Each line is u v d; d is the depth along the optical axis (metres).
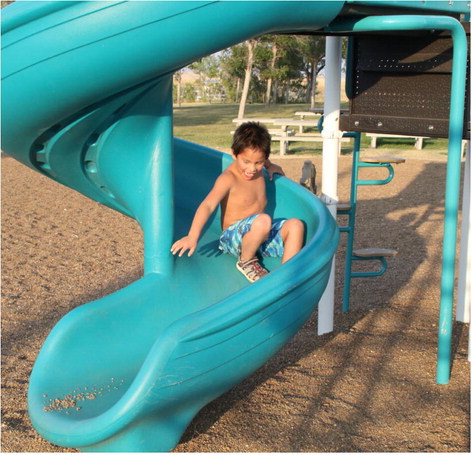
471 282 3.67
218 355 2.38
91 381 2.71
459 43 3.08
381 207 8.47
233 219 3.31
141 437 2.49
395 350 3.85
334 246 2.91
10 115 2.37
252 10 2.33
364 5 2.84
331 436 2.87
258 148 3.10
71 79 2.25
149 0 2.18
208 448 2.77
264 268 3.30
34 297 4.83
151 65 2.33
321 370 3.58
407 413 3.08
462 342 4.05
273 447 2.78
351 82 3.84
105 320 2.86
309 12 2.53
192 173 3.78
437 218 7.70
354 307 4.64
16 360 3.71
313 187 6.25
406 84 3.56
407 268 5.64
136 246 6.41
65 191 9.49
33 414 2.50
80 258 5.93
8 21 2.14
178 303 3.06
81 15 2.15
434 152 15.02
